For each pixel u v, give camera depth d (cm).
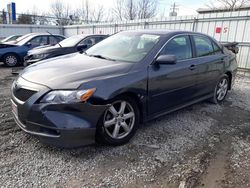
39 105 269
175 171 271
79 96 268
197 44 441
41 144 312
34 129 278
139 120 342
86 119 276
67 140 269
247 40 895
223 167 283
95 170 267
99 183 246
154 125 390
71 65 332
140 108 338
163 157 298
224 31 957
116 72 311
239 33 913
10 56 990
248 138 361
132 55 358
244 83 753
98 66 325
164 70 356
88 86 276
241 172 275
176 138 349
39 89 274
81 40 814
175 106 396
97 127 290
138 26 1302
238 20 909
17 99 294
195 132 372
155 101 352
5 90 578
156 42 370
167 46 375
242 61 921
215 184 253
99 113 283
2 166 265
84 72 301
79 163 277
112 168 271
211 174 269
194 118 430
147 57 345
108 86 289
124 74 311
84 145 282
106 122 300
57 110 266
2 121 378
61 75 293
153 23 1209
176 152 311
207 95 480
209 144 337
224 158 303
